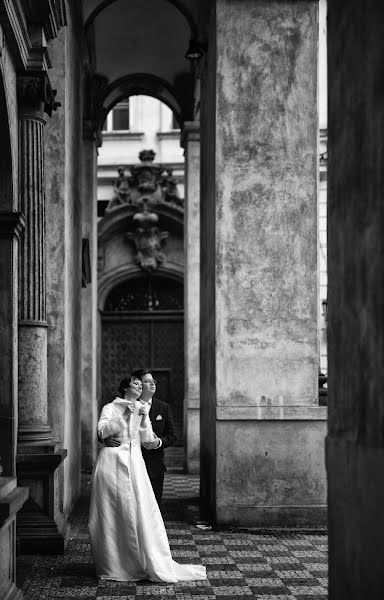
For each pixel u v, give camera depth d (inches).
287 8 425.4
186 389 681.0
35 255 330.6
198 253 679.7
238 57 422.9
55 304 375.9
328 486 157.9
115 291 935.7
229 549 336.5
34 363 328.8
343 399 149.9
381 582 126.3
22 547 312.7
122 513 272.4
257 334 412.5
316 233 418.0
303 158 420.8
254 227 416.8
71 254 418.3
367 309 137.3
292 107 422.0
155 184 904.9
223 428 404.8
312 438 405.7
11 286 284.4
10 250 284.5
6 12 258.1
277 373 410.6
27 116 326.0
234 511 400.2
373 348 134.1
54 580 271.6
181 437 916.0
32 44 313.1
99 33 669.3
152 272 913.5
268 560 312.2
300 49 424.2
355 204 143.9
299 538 366.0
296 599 249.8
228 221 416.5
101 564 274.4
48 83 324.2
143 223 894.4
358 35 142.0
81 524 390.0
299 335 413.4
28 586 262.5
